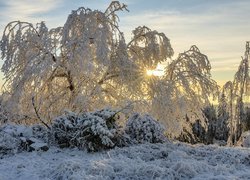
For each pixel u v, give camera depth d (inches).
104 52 569.3
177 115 631.2
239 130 758.5
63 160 367.2
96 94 609.6
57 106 639.8
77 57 581.3
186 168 337.1
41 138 491.5
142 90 637.9
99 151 441.1
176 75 642.2
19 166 378.9
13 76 615.8
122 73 614.9
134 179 325.7
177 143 494.0
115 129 454.9
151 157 404.5
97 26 604.4
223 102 771.4
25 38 609.9
